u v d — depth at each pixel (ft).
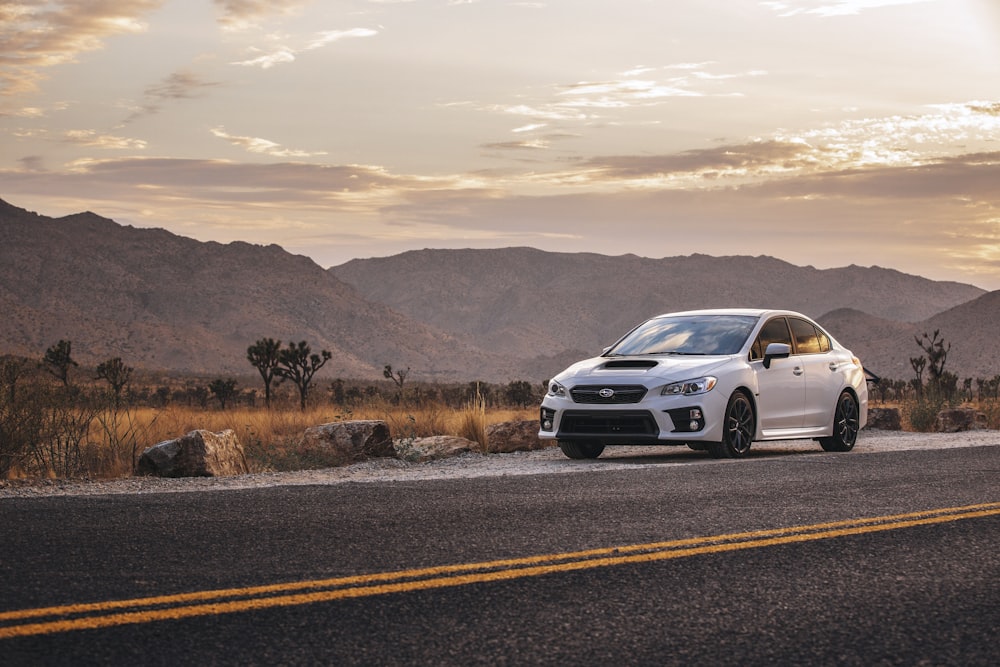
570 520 21.59
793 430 43.09
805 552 18.39
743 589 15.62
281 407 82.99
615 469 32.40
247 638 12.73
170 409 60.85
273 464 39.68
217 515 21.98
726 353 41.57
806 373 43.83
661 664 12.00
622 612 14.24
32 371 39.27
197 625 13.24
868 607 14.65
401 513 22.41
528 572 16.53
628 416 38.88
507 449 46.44
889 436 55.06
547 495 25.45
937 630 13.51
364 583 15.64
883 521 21.56
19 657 11.83
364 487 27.04
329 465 40.86
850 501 24.57
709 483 28.07
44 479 32.96
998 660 12.24
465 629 13.29
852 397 46.32
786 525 21.08
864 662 12.14
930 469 31.89
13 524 20.61
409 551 18.16
